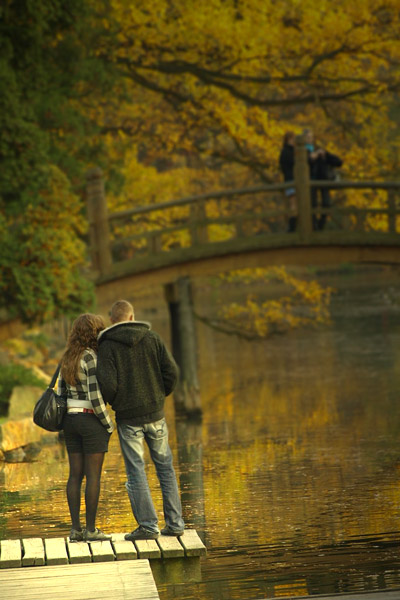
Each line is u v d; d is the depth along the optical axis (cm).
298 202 3578
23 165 3148
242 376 4372
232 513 1608
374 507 1617
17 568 1212
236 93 4666
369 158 4778
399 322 6588
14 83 3170
